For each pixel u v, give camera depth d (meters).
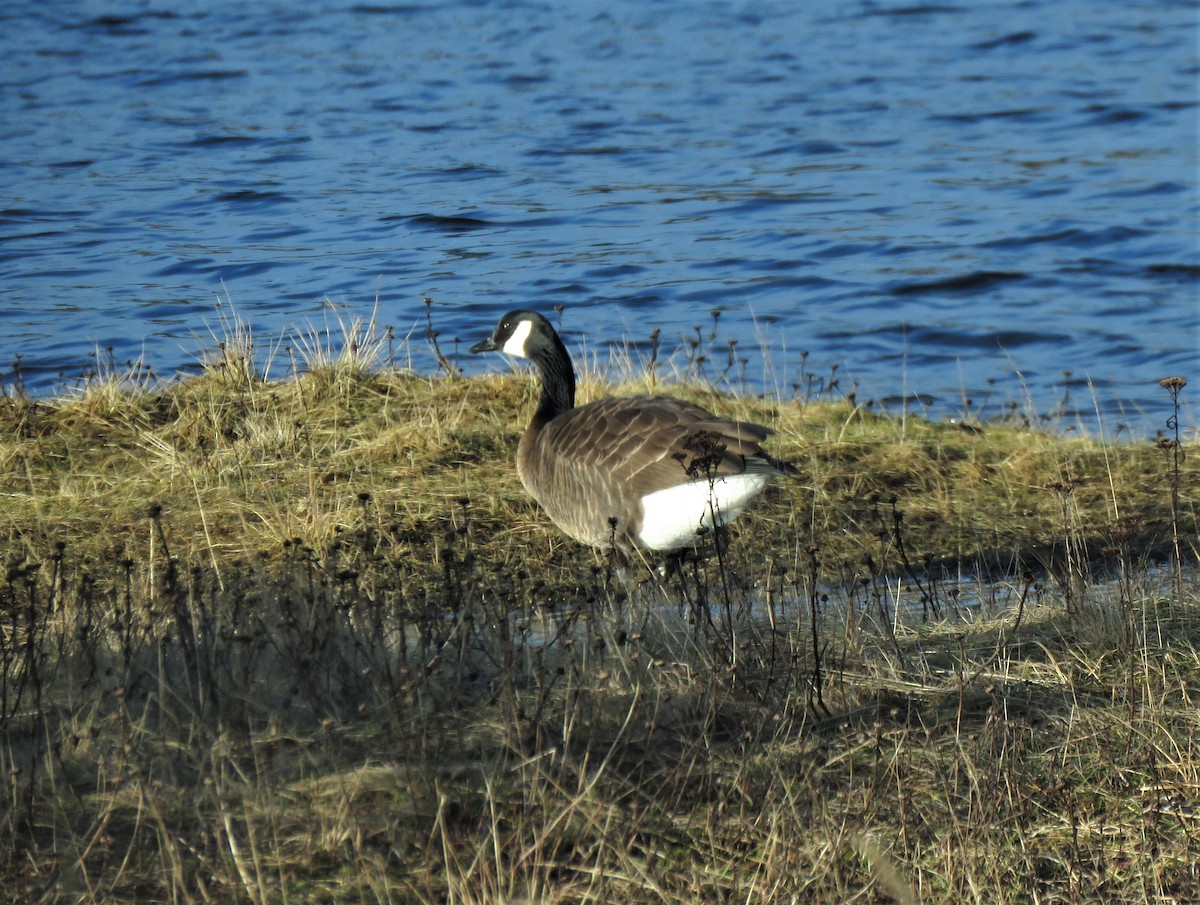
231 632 8.71
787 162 40.00
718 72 56.12
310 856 6.73
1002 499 13.97
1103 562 12.35
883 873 6.64
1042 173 38.72
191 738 7.49
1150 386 22.58
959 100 50.09
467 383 16.50
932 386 22.61
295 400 15.80
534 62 58.09
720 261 29.70
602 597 10.01
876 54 61.19
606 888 6.61
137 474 14.00
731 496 10.52
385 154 39.69
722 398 16.77
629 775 7.36
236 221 31.64
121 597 10.54
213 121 44.31
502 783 7.29
